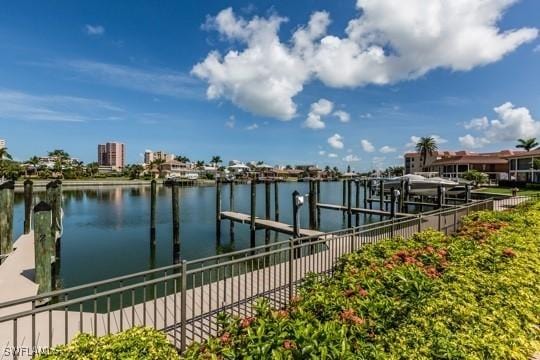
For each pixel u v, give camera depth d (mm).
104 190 64062
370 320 3268
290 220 26906
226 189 73625
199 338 4785
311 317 3240
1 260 8984
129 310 5969
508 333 3346
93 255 14922
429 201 33750
